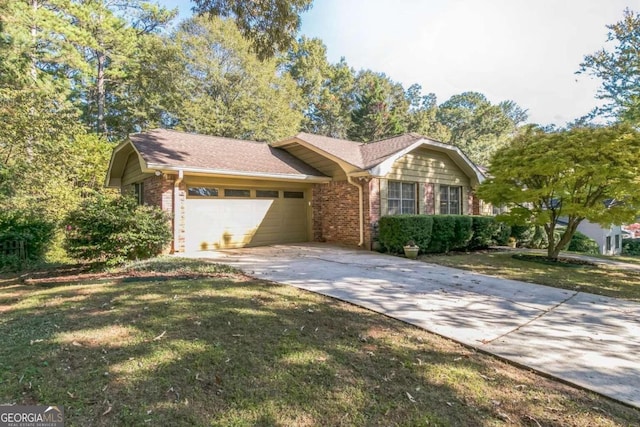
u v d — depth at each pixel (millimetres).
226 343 3363
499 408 2525
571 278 7266
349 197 11680
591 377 3020
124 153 11914
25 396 2455
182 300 4676
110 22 18969
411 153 12297
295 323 3996
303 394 2594
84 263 8406
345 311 4578
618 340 3881
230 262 8125
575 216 9148
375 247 10961
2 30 10984
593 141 8062
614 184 7996
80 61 15750
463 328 4164
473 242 12281
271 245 11664
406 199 12281
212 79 24172
